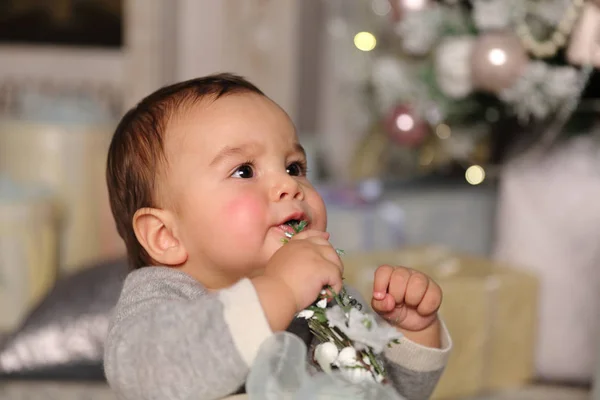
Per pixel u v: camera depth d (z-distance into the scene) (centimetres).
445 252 269
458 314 232
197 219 114
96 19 447
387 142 312
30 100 386
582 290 246
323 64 390
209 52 390
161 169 119
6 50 450
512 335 246
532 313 249
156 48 384
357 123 316
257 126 116
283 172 115
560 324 250
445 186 304
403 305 117
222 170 113
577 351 249
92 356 231
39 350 232
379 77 264
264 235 111
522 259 255
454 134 270
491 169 271
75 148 358
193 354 94
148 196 120
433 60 262
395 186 304
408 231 275
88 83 450
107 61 448
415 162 316
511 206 258
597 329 246
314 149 339
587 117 249
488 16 237
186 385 95
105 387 231
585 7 231
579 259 246
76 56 450
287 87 387
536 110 235
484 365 240
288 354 95
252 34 388
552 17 233
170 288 112
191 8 388
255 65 388
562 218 247
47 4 450
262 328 95
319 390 97
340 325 99
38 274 315
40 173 356
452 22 251
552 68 237
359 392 98
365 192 282
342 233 267
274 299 97
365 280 226
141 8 383
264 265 111
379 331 99
